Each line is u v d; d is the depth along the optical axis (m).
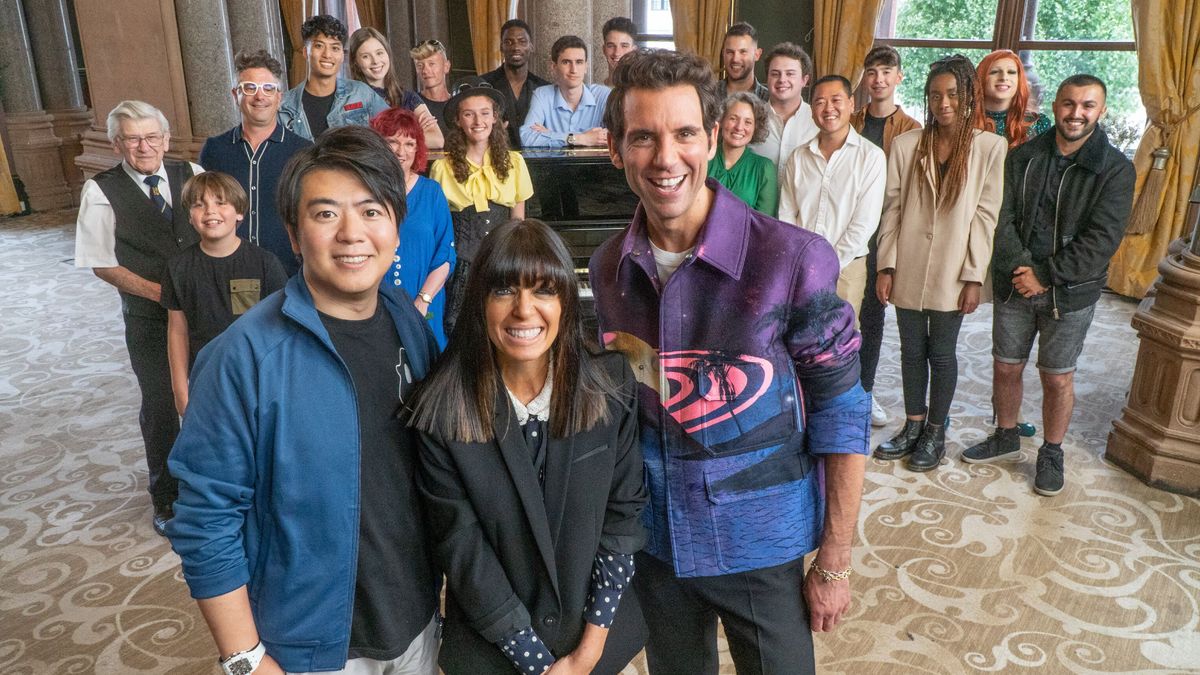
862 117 4.01
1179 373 3.22
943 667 2.35
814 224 3.44
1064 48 5.89
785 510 1.49
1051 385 3.23
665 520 1.53
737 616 1.55
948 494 3.31
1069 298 3.09
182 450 1.23
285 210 1.24
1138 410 3.43
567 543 1.37
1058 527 3.06
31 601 2.65
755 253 1.40
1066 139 3.04
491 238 1.30
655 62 1.27
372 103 4.02
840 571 1.50
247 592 1.30
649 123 1.27
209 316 2.69
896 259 3.34
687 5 6.44
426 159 3.16
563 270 1.29
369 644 1.36
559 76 4.72
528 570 1.36
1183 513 3.14
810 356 1.41
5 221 8.37
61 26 8.69
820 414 1.45
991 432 3.86
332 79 3.93
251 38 6.55
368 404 1.30
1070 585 2.72
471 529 1.33
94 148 7.49
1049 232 3.13
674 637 1.67
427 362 1.44
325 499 1.26
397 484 1.34
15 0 8.31
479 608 1.34
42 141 8.70
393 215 1.27
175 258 2.69
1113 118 5.91
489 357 1.32
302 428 1.23
